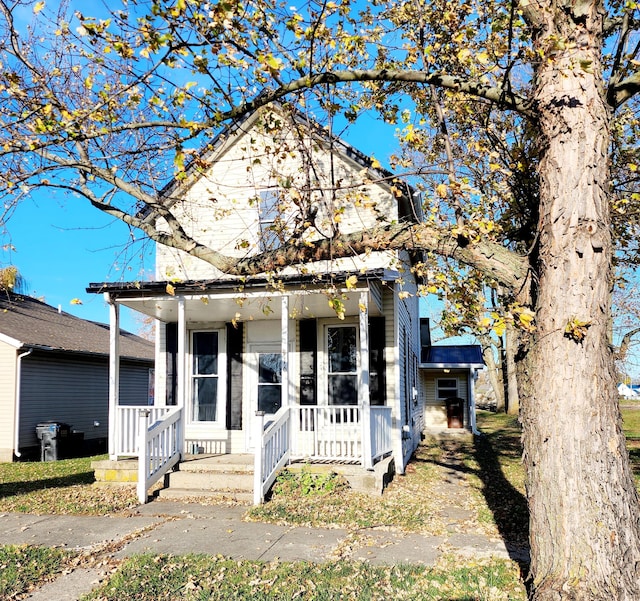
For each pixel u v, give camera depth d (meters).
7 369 16.17
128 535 7.11
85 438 19.44
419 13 5.98
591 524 3.78
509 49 4.90
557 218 4.15
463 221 5.14
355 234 5.26
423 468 12.93
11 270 15.91
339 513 8.11
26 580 5.51
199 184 12.89
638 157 7.04
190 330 12.95
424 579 5.42
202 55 5.03
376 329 11.86
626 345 12.98
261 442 8.91
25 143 6.03
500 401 35.91
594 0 4.29
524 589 5.15
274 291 10.10
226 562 5.94
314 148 6.10
